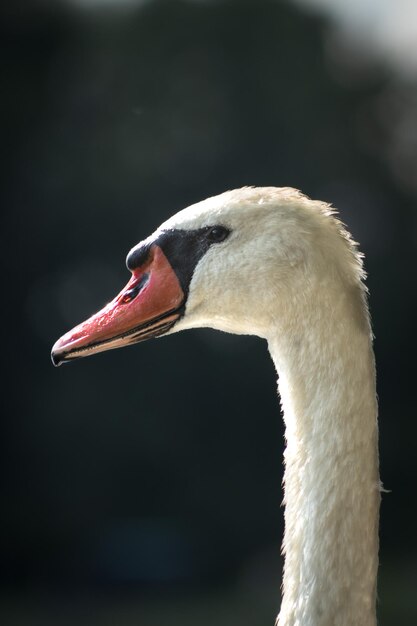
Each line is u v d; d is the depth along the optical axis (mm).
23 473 21875
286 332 4051
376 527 3883
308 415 3971
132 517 21797
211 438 22047
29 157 22641
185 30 23234
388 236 23156
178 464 21938
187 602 19375
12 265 22359
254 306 4113
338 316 3961
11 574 21250
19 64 22734
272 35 23297
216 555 21453
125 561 20906
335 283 3979
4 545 21375
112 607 19234
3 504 21750
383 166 23422
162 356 21891
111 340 4363
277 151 22906
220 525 21875
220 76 22984
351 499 3869
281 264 4047
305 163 22906
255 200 4172
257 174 22797
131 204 22531
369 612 3834
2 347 22203
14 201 22547
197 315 4293
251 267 4109
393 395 22844
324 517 3865
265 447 22062
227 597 19719
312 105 23172
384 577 20109
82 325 4391
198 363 21969
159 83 23016
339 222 4094
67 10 23156
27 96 22703
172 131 22766
